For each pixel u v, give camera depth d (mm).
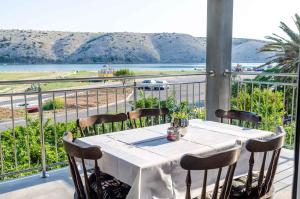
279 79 8703
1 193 3252
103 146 2428
